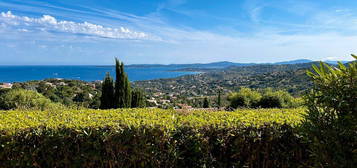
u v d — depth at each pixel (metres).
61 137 3.21
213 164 3.33
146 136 3.24
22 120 3.67
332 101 2.25
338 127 2.19
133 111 4.71
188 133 3.31
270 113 4.28
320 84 2.37
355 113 2.12
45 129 3.26
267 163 3.31
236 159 3.35
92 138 3.24
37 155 3.25
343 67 2.25
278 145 3.32
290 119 3.62
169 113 4.40
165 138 3.25
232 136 3.33
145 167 3.25
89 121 3.53
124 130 3.23
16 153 3.22
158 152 3.25
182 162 3.31
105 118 3.80
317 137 2.34
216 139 3.33
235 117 3.87
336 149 2.21
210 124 3.40
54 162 3.25
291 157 3.27
